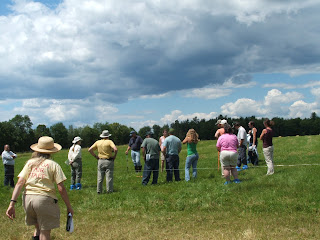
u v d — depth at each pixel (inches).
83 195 474.3
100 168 471.2
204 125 4795.8
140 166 701.9
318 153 770.8
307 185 396.5
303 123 5241.1
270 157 485.4
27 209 219.1
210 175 547.8
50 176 222.8
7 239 287.0
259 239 246.4
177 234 274.4
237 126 592.4
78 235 289.1
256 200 357.7
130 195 424.8
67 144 5447.8
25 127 4611.2
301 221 289.3
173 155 529.0
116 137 5999.0
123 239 271.3
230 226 287.0
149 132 527.8
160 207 370.9
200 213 339.6
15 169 995.9
